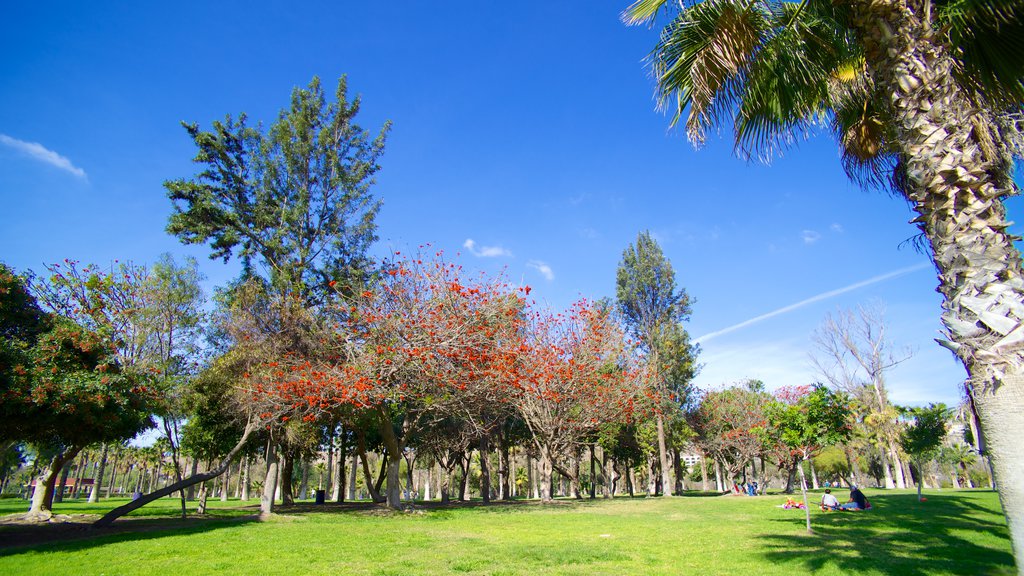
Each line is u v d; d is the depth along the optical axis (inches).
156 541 451.2
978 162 177.2
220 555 377.1
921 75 187.6
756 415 1369.3
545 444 1033.5
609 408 1005.8
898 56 192.9
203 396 790.5
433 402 776.9
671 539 444.8
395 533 513.3
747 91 255.9
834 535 445.1
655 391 1246.9
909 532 451.2
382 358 712.4
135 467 2284.7
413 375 748.0
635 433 1330.0
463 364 770.2
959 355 170.6
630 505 937.5
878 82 203.9
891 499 827.4
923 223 188.1
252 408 686.5
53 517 661.9
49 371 457.7
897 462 1307.8
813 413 484.4
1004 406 157.8
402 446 840.3
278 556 370.9
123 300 688.4
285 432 756.6
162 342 748.6
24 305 520.7
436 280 789.2
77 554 379.6
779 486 2352.4
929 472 1812.3
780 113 264.5
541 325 996.6
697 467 2532.0
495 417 1112.8
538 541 442.9
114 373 532.4
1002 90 211.2
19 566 331.6
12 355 445.1
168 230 861.8
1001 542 385.1
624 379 1050.1
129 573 307.7
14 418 443.5
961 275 172.2
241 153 937.5
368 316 755.4
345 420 804.6
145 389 547.5
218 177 916.6
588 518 668.7
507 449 1396.4
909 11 193.0
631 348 1119.0
